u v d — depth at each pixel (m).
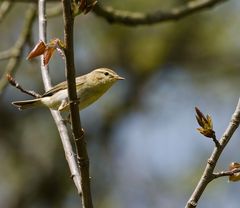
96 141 16.36
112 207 14.99
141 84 16.44
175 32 15.49
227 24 15.09
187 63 15.96
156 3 14.27
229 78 15.69
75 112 5.13
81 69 16.19
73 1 4.79
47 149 15.96
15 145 16.09
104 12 9.78
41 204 15.69
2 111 16.12
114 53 16.03
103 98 16.52
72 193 15.77
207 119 5.21
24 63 15.44
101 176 15.63
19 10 15.90
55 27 15.48
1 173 15.91
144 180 15.20
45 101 7.42
